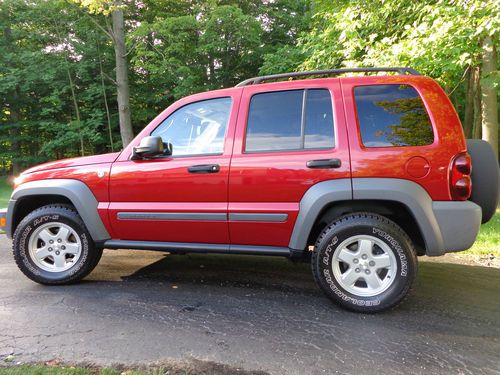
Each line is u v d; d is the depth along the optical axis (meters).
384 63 6.25
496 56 7.18
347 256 3.15
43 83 16.53
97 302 3.38
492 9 5.54
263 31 16.09
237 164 3.33
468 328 2.89
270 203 3.26
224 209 3.35
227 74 15.98
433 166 2.96
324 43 8.79
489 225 6.02
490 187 3.08
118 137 18.38
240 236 3.40
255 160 3.29
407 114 3.10
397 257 3.04
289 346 2.62
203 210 3.40
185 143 3.60
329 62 8.33
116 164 3.66
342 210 3.25
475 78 9.35
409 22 7.45
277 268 4.40
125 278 4.05
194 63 16.19
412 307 3.28
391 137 3.09
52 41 16.20
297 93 3.37
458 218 2.93
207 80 16.38
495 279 3.98
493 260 4.64
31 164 18.53
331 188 3.09
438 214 2.95
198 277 4.09
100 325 2.92
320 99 3.30
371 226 3.05
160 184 3.51
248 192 3.30
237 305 3.32
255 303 3.37
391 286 3.06
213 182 3.37
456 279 3.98
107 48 16.97
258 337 2.74
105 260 4.73
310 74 3.48
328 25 9.27
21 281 3.97
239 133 3.41
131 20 17.36
